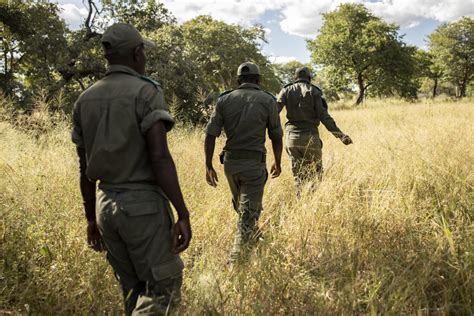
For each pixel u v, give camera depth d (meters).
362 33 42.97
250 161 3.62
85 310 2.59
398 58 42.62
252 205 3.61
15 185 3.90
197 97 13.46
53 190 4.09
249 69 3.76
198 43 32.00
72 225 3.50
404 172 4.76
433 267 2.73
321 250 3.27
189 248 3.47
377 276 2.71
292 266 3.00
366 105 27.97
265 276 2.79
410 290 2.45
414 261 2.74
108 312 2.63
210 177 3.83
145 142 2.07
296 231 3.56
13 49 18.59
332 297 2.53
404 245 3.21
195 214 4.00
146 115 2.03
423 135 6.72
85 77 18.14
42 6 18.06
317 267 2.89
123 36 2.14
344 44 42.94
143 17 17.91
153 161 2.01
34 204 3.73
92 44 16.50
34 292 2.66
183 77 14.52
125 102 2.04
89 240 2.38
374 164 5.27
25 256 3.04
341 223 3.58
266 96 3.69
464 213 3.78
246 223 3.55
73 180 4.49
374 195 4.02
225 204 4.19
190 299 2.54
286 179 5.19
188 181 4.88
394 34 43.16
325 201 3.98
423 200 4.22
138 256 2.08
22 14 18.14
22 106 14.24
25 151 5.27
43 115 6.99
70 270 2.93
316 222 3.62
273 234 3.53
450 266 2.76
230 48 33.47
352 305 2.38
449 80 58.59
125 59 2.17
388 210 3.74
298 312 2.42
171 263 2.12
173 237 2.11
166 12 18.36
